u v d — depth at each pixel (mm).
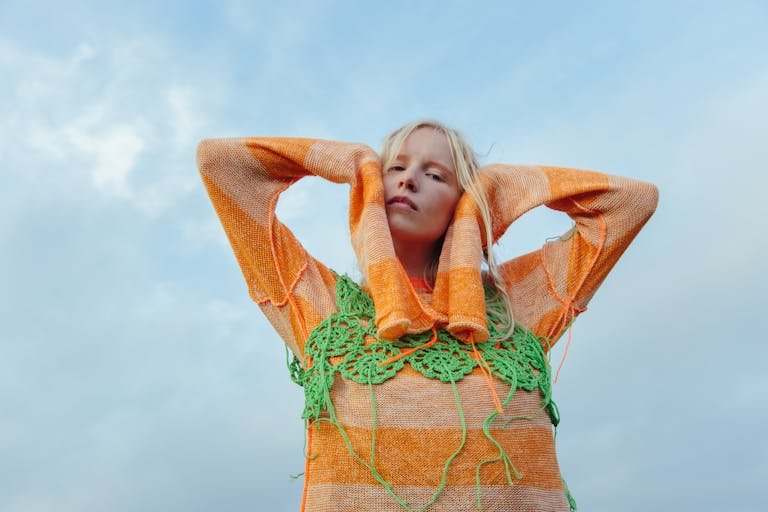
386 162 2326
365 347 2006
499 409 1907
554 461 2025
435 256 2379
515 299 2367
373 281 2020
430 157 2277
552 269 2391
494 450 1891
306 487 1923
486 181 2338
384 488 1831
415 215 2223
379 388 1930
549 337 2307
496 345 2113
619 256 2361
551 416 2127
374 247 2053
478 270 2111
